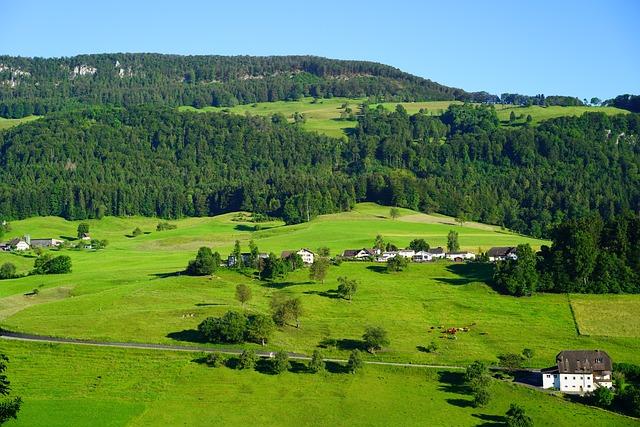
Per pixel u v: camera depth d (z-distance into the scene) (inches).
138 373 6983.3
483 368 7062.0
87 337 7829.7
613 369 7268.7
